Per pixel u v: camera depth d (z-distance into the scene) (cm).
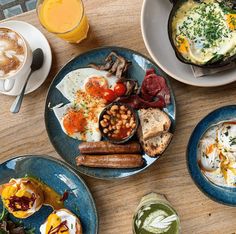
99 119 80
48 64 83
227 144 80
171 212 78
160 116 80
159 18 80
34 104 84
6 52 81
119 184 82
